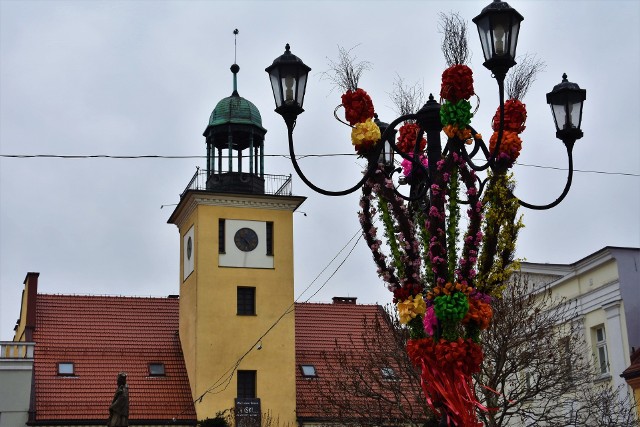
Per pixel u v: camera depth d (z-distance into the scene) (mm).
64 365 47625
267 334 47844
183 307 50562
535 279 41406
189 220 50594
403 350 30672
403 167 15273
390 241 13828
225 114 50125
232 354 47156
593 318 37000
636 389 33406
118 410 35188
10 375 44719
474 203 13305
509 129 13961
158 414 46062
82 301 52125
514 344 29078
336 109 14117
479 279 13312
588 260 37188
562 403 29766
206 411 46094
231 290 48000
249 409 46375
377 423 31109
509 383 33156
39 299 51438
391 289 13625
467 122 13094
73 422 44656
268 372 47312
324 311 54844
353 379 33094
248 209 49281
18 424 44062
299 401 47656
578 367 31297
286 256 49156
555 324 36250
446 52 13797
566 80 14320
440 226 13148
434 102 13648
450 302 12742
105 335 50188
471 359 12797
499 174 13625
